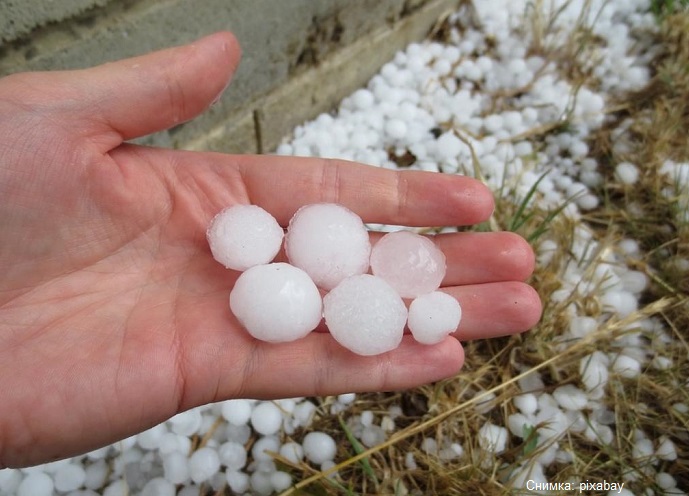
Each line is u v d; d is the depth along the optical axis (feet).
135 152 0.53
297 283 0.49
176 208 0.54
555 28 0.95
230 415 0.62
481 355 0.68
